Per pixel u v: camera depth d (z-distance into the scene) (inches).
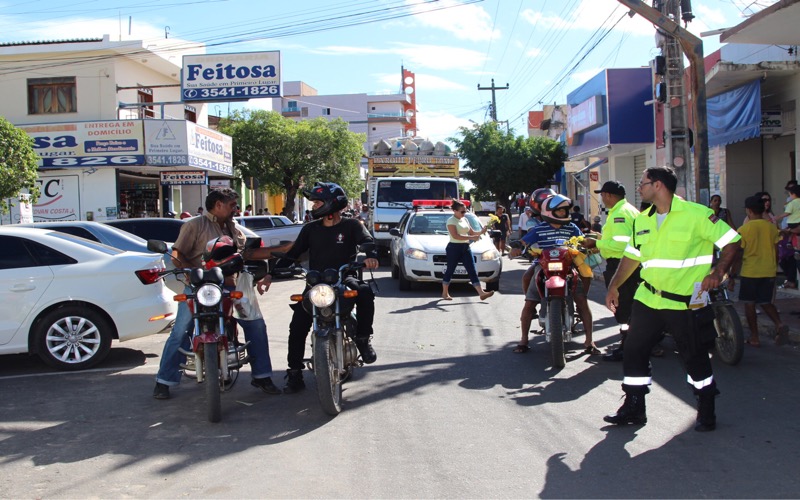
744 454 189.6
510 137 1408.7
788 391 253.3
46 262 308.2
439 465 186.2
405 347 348.2
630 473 177.9
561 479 175.0
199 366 231.9
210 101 991.0
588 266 324.8
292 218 1469.0
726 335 296.2
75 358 308.3
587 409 236.4
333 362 233.9
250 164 1411.2
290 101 3452.3
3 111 979.3
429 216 625.3
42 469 187.3
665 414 227.9
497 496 165.5
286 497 166.7
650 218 207.5
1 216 901.8
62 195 939.3
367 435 212.8
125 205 1063.0
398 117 3449.8
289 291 629.3
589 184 1165.1
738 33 469.1
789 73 568.4
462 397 255.1
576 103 1036.5
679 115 505.7
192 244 259.0
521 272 753.0
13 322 300.4
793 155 653.9
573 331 335.6
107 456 197.2
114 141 912.3
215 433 217.2
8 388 278.1
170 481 177.9
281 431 218.2
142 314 314.3
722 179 703.1
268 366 260.4
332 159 1459.2
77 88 974.4
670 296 203.9
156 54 994.7
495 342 358.9
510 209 1430.9
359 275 256.8
